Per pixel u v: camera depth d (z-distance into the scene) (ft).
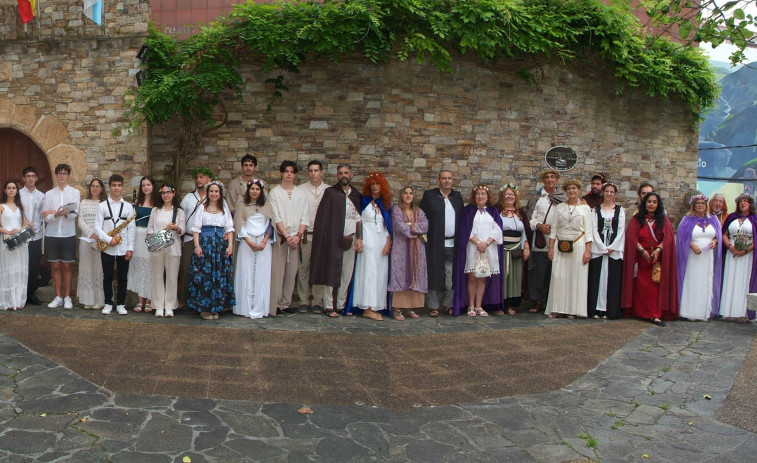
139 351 17.60
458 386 16.19
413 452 12.49
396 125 25.84
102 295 22.40
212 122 25.25
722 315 25.04
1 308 21.97
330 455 12.17
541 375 17.15
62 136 25.07
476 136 26.76
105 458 11.48
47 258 22.44
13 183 22.36
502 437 13.29
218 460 11.68
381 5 23.75
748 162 67.00
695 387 16.37
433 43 23.98
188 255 23.38
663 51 29.71
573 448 12.85
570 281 23.95
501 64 26.71
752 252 24.62
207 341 18.81
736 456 12.53
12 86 25.40
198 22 27.66
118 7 24.67
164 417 13.37
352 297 23.26
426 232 23.17
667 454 12.62
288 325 21.17
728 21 14.47
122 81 24.73
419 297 23.49
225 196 23.91
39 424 12.69
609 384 16.56
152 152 25.75
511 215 24.56
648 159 30.63
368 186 23.39
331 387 15.74
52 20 24.95
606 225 23.98
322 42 23.61
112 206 21.66
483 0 24.03
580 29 25.85
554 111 27.94
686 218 25.12
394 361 17.92
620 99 29.50
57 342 18.06
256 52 25.03
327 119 25.68
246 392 15.10
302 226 22.91
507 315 24.54
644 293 23.90
